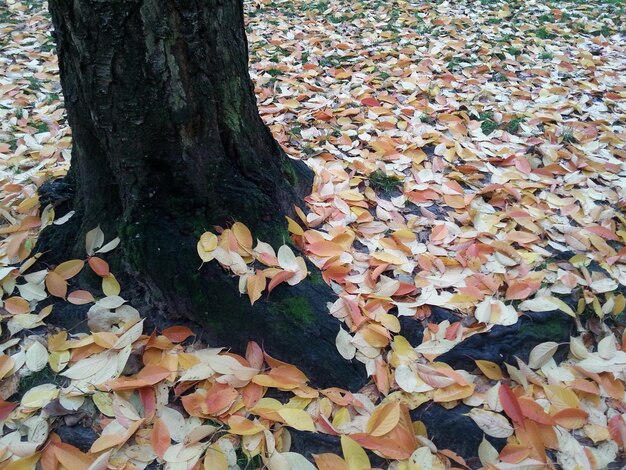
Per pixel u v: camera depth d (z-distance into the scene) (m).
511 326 1.80
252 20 4.74
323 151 2.70
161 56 1.60
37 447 1.51
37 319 1.83
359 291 1.90
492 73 3.75
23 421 1.57
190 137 1.75
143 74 1.62
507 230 2.24
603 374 1.73
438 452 1.54
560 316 1.85
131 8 1.53
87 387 1.64
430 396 1.63
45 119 3.14
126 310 1.83
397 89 3.43
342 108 3.17
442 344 1.75
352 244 2.12
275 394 1.67
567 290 1.95
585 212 2.36
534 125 3.04
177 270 1.75
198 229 1.80
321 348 1.72
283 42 4.30
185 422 1.58
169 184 1.81
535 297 1.92
